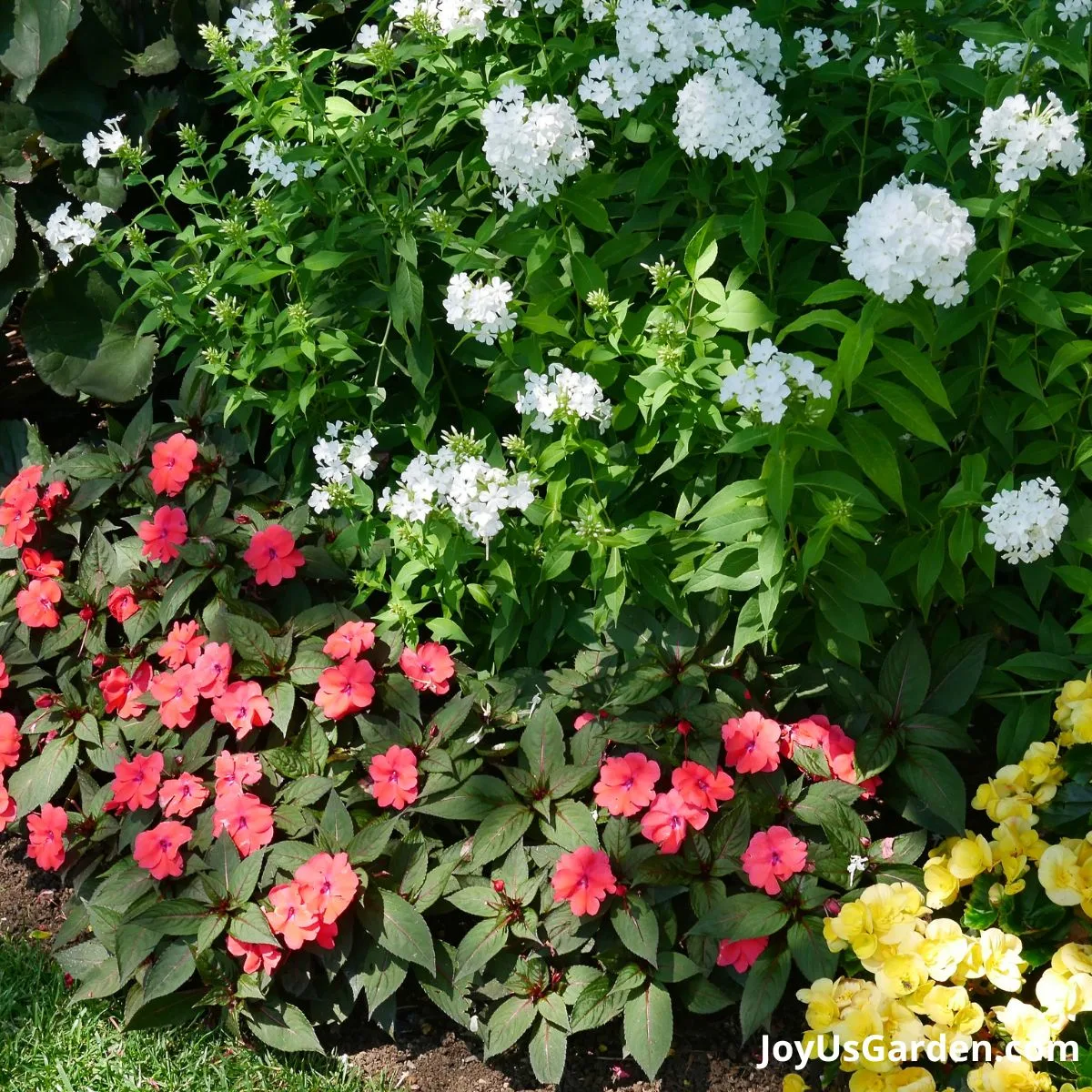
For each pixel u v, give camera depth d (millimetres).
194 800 3408
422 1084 3121
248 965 3129
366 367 3887
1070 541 3246
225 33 4566
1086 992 2807
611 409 3230
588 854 2975
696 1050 3115
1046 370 3283
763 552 2951
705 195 3365
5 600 4281
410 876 3221
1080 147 2865
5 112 4773
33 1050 3275
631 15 3227
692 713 3260
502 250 3580
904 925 2930
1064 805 3066
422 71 3750
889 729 3213
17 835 4102
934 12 3740
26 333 4805
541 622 3555
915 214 2566
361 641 3525
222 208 4246
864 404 3088
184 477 3994
